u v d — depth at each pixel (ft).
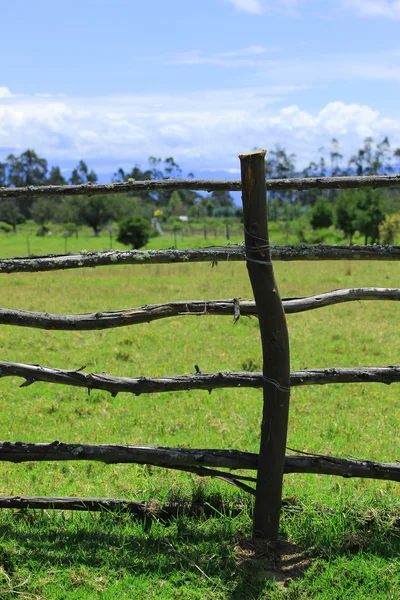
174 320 48.49
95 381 14.69
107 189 14.88
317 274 85.56
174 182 14.74
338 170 343.46
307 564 13.71
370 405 27.76
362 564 13.56
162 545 14.46
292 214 280.51
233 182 14.57
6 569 13.41
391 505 15.79
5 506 15.66
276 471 14.05
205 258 14.58
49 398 28.71
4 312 14.60
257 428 24.59
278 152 349.20
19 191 15.01
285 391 13.76
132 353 37.55
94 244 207.21
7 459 14.51
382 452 21.65
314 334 43.70
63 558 13.85
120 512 15.66
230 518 15.39
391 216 174.91
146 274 90.63
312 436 23.36
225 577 13.28
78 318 14.65
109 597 12.69
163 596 12.77
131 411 26.68
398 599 12.68
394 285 71.51
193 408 27.09
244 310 14.58
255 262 13.34
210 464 14.52
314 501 16.06
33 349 38.65
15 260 14.79
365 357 36.91
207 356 37.29
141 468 19.80
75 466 20.42
